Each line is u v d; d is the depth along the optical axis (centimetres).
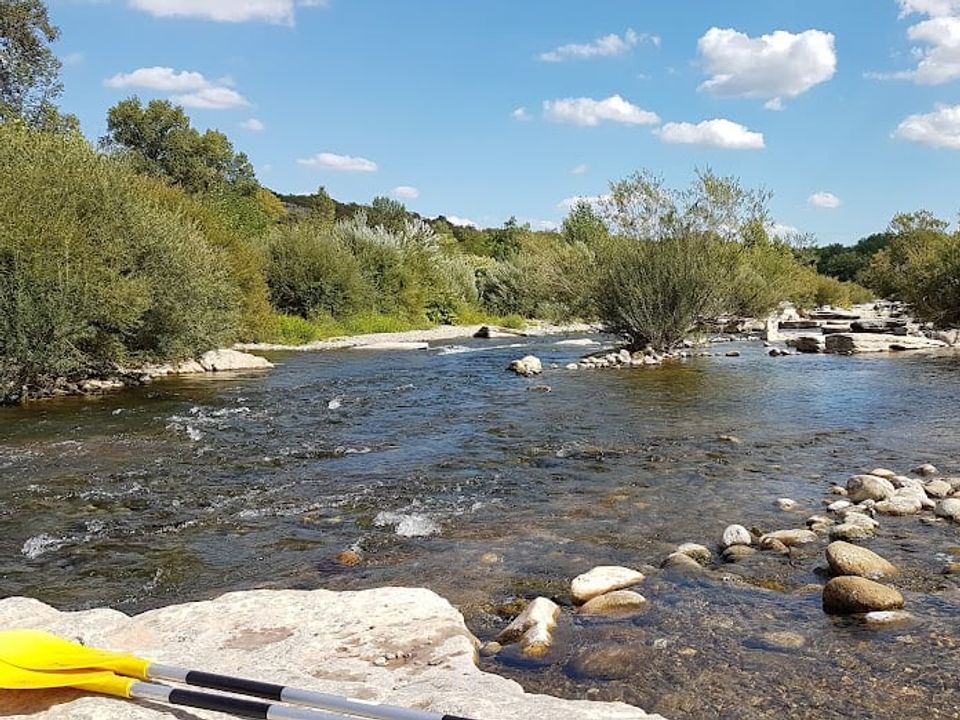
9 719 256
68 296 1475
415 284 3959
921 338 2378
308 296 3372
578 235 4125
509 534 631
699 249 2216
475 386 1592
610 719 272
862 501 693
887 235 5341
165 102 4856
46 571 565
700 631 432
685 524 652
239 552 599
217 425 1158
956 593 479
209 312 1909
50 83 3388
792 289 2742
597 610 466
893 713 337
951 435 1014
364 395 1473
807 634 425
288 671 319
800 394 1414
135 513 705
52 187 1574
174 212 2309
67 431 1112
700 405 1306
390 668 326
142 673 276
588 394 1453
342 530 650
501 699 289
